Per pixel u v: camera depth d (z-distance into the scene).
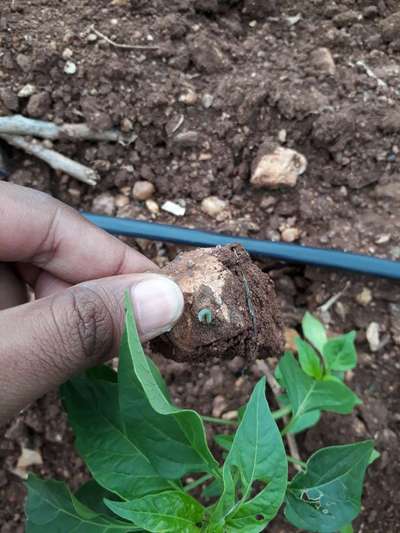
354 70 0.20
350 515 0.12
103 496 0.14
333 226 0.19
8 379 0.11
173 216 0.19
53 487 0.12
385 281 0.18
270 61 0.20
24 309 0.11
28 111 0.19
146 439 0.11
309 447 0.17
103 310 0.11
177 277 0.12
